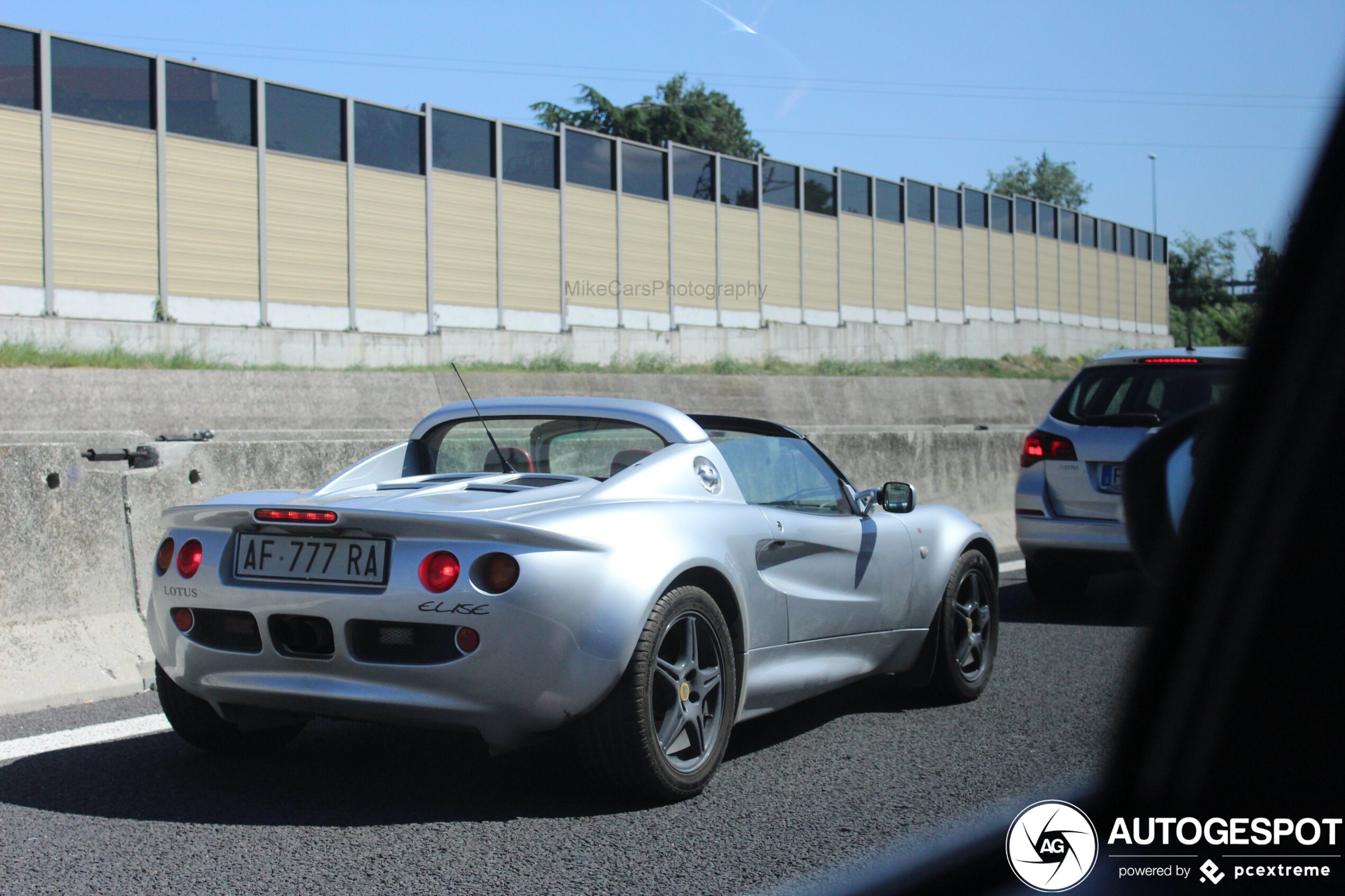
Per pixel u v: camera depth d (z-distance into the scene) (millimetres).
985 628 5781
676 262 46094
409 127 38000
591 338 42031
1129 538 4754
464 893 3148
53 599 5723
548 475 4457
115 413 23688
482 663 3566
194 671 4016
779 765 4445
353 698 3709
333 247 35906
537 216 41625
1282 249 5965
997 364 56875
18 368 23359
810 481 5074
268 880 3230
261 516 3877
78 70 30469
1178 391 7891
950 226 57844
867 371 49156
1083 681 6008
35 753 4535
